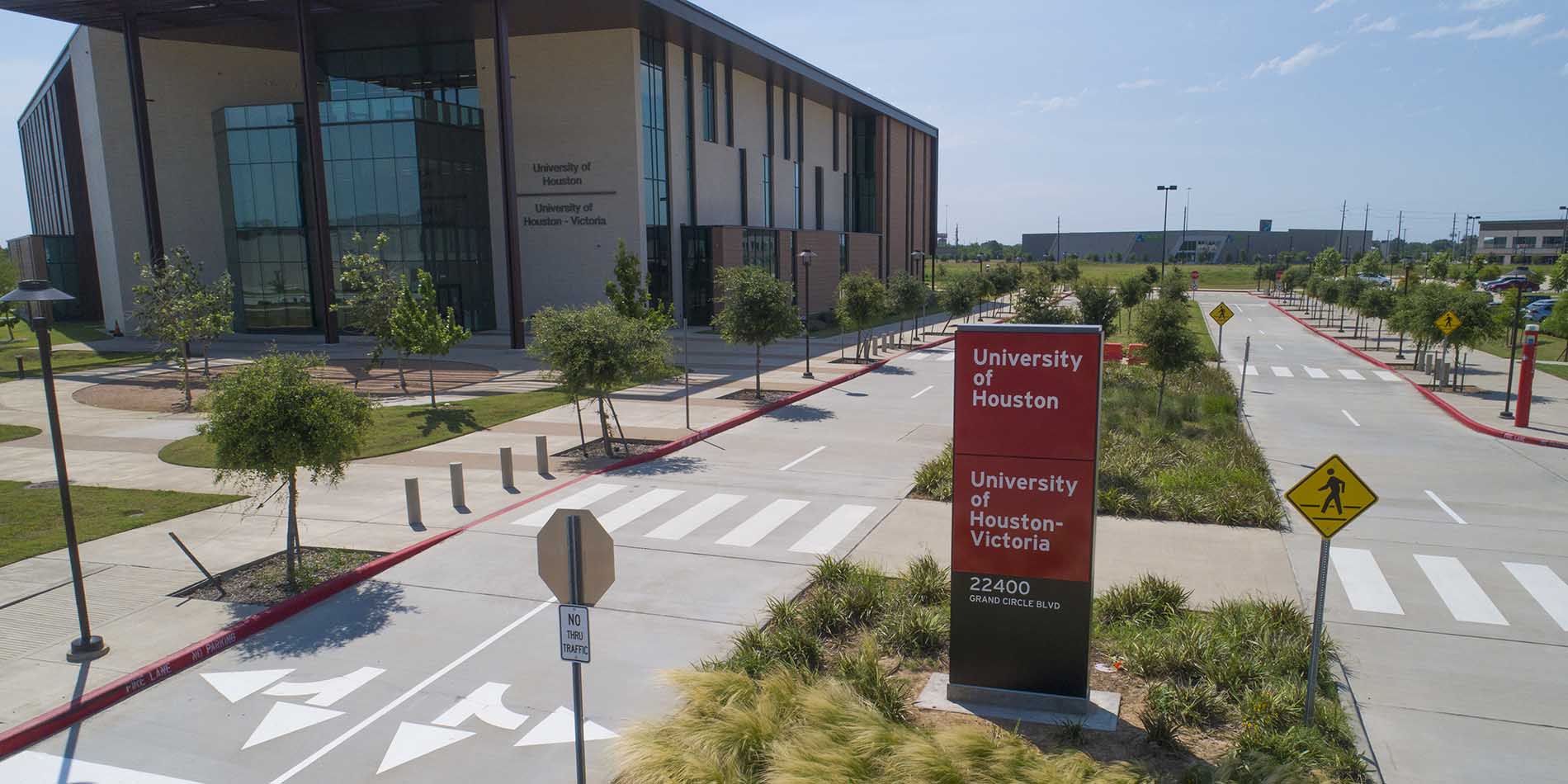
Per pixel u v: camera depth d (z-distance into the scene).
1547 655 9.56
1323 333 49.28
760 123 56.16
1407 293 39.00
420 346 24.05
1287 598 10.95
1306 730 7.54
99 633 10.06
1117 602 10.64
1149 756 7.61
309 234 43.06
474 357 36.03
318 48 46.50
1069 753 7.13
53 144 66.19
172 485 16.55
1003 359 8.34
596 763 7.65
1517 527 14.11
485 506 15.22
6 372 32.34
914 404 26.42
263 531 13.75
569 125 43.78
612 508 15.18
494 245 45.91
